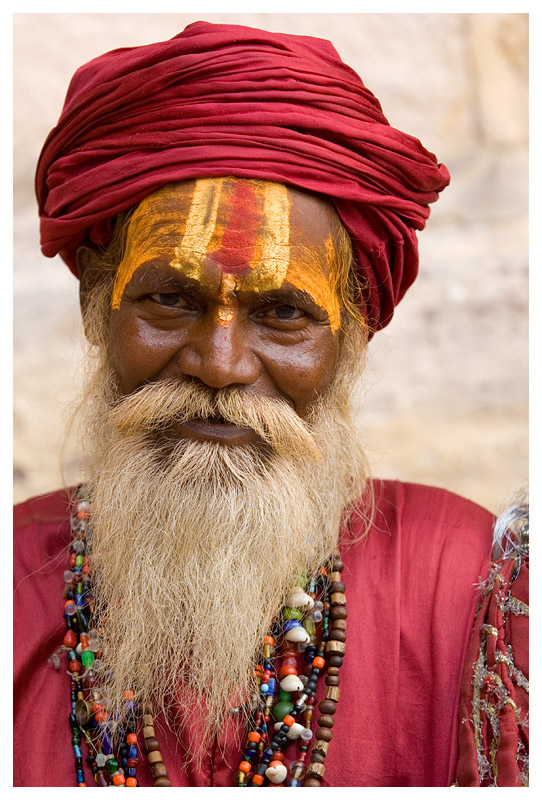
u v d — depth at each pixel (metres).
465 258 2.84
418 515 1.48
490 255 2.83
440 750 1.26
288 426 1.30
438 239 2.88
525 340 2.80
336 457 1.43
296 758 1.26
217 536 1.28
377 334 1.99
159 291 1.27
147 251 1.26
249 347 1.28
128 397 1.35
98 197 1.29
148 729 1.25
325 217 1.29
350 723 1.28
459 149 2.91
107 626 1.33
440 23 2.87
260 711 1.27
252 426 1.28
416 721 1.29
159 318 1.29
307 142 1.24
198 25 1.28
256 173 1.23
